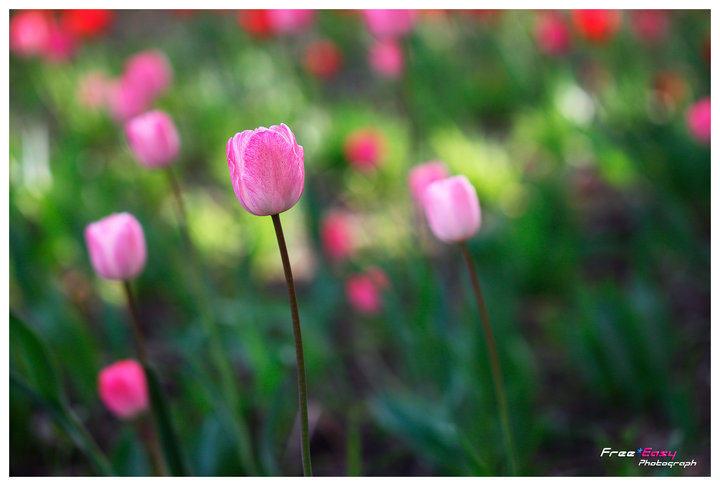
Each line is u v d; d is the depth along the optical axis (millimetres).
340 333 2436
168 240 2416
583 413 2012
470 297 1953
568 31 3385
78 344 2004
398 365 2238
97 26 3785
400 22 2455
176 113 3787
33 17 3691
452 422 1841
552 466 1920
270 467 1774
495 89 3914
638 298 2027
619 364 1964
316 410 2033
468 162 2922
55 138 3812
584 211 2916
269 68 4301
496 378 1673
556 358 2203
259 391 1955
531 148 3408
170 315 2559
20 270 2061
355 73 4773
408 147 3180
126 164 3336
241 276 2242
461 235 1640
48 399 1672
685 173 2490
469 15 3980
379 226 2811
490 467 1810
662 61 3664
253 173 1460
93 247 1638
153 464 1725
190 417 1990
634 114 2807
